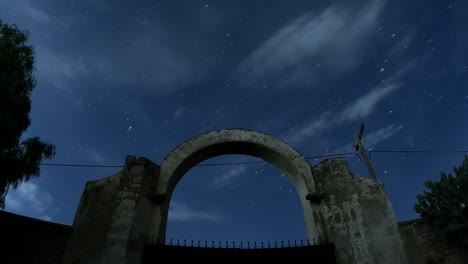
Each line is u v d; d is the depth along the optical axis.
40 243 6.66
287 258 7.22
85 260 6.67
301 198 8.44
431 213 7.77
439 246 7.62
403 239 7.96
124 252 6.68
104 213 7.36
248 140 8.84
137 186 7.60
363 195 7.75
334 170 8.23
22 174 7.03
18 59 7.55
